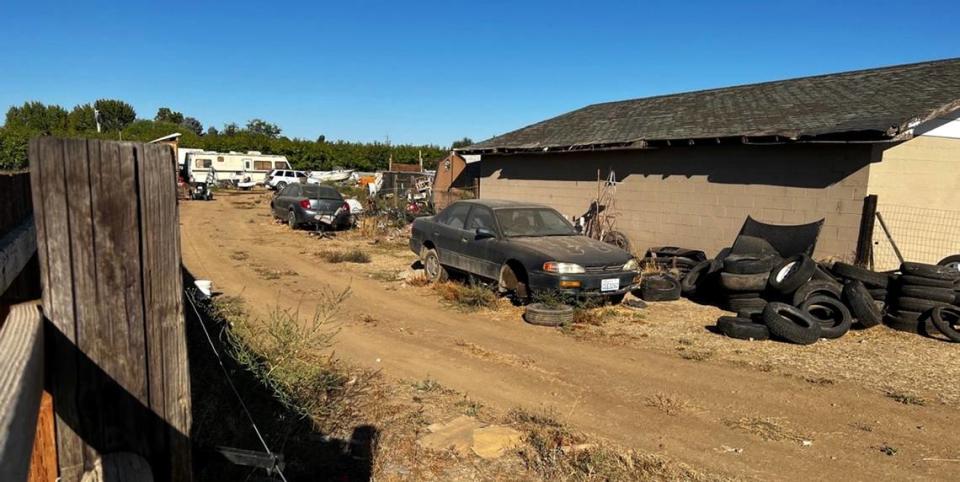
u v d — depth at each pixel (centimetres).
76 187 127
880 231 977
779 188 1081
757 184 1116
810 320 715
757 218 1120
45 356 128
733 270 859
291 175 4328
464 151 1788
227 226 1970
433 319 793
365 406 473
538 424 452
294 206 1886
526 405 494
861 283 780
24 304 134
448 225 1020
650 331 749
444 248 1011
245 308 816
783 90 1361
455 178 2547
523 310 845
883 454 414
